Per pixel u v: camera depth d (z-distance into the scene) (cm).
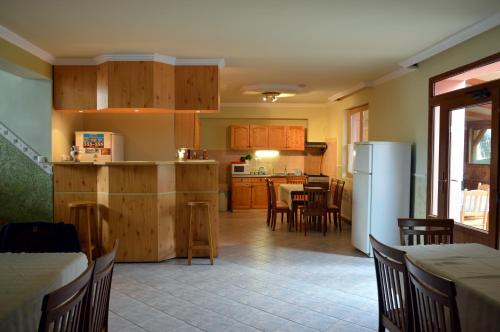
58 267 227
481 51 405
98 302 194
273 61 555
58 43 466
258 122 1016
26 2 338
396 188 539
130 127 640
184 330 312
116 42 461
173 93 540
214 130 1012
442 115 477
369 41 456
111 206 500
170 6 347
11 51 432
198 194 526
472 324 196
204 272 464
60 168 515
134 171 499
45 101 534
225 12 361
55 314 140
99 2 338
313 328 317
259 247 588
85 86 545
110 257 201
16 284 198
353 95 801
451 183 464
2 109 533
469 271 227
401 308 220
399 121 596
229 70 616
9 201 532
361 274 458
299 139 995
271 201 760
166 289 405
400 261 214
